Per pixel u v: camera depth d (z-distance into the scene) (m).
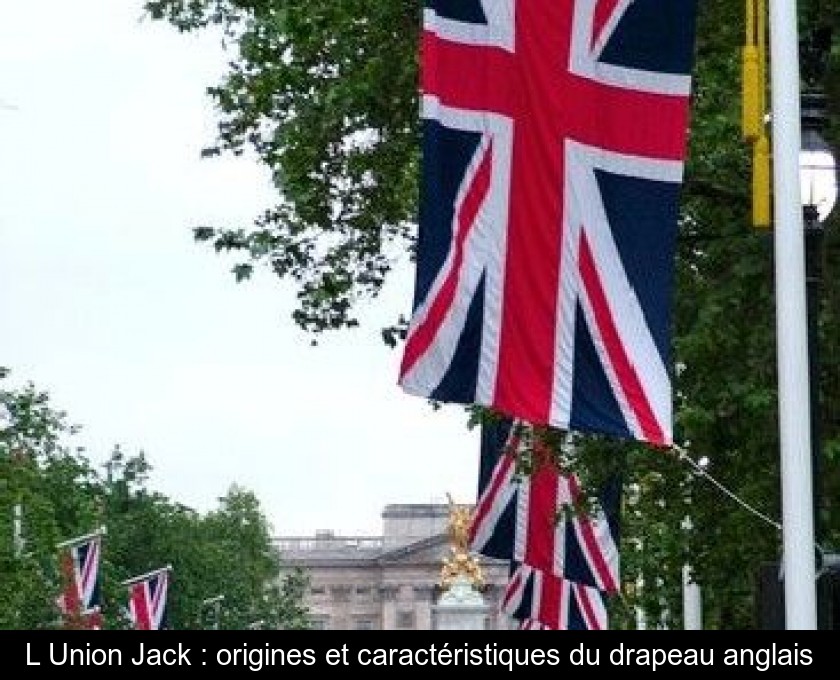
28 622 138.38
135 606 142.25
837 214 45.34
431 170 29.67
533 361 29.62
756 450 50.06
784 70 29.41
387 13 50.00
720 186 48.78
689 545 54.25
